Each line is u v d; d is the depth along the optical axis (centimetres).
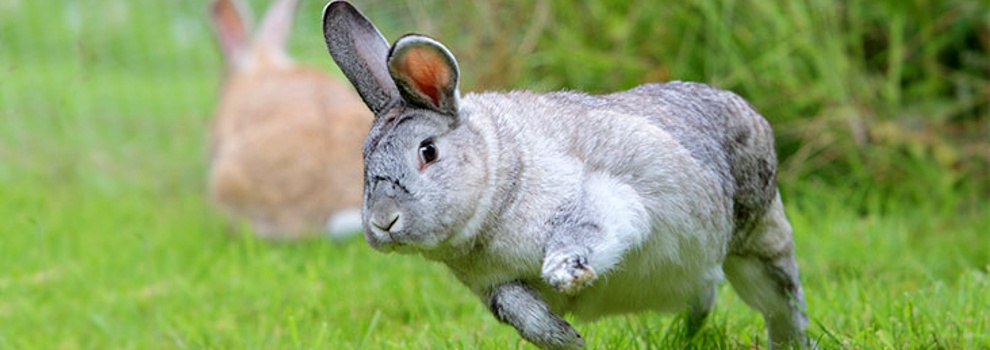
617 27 2128
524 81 2130
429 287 1653
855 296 1465
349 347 1411
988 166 2062
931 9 2100
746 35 2083
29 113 2709
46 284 1877
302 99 2328
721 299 1532
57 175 2589
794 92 2056
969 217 1966
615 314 1189
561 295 1105
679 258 1125
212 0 2664
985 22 2069
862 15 2116
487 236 1052
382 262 1770
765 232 1252
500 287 1078
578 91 1220
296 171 2195
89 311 1766
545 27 2150
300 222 2183
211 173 2356
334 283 1709
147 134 2770
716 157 1166
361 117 2283
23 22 3003
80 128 2738
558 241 1031
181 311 1722
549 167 1055
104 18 3120
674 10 2106
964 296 1395
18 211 2288
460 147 1039
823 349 1266
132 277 1900
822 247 1767
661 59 2125
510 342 1348
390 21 2231
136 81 2981
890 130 2044
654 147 1093
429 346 1376
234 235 2208
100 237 2144
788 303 1274
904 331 1281
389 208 1022
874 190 2053
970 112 2111
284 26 2636
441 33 2192
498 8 2162
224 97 2538
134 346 1616
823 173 2089
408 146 1034
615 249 1033
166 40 3120
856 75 2091
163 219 2327
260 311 1662
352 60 1133
